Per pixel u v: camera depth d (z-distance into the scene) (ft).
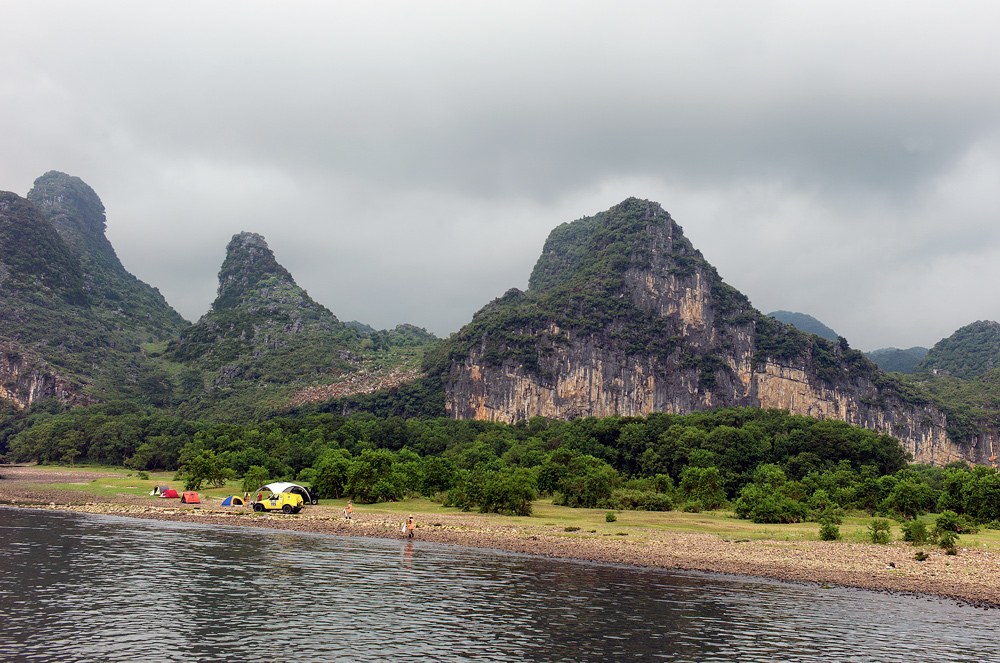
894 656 101.60
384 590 134.10
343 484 343.05
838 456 553.23
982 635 115.44
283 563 160.04
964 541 229.45
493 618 115.65
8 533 193.67
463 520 261.24
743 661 97.40
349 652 95.61
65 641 95.91
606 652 99.66
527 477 305.32
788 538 228.84
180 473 508.53
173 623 106.93
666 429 626.64
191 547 180.34
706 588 148.05
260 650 95.40
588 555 188.03
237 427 611.06
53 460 643.86
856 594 147.84
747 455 539.70
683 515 315.99
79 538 189.06
